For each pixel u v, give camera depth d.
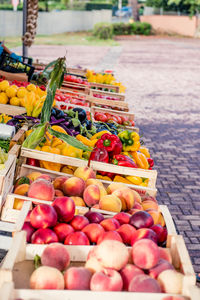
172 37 43.72
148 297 1.70
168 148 8.23
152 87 15.02
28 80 6.75
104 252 1.86
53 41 31.03
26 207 2.35
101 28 35.81
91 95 7.11
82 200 2.81
